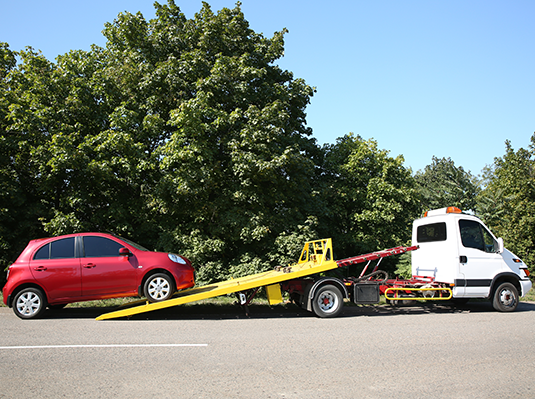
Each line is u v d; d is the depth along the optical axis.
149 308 8.42
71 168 12.73
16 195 13.57
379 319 9.00
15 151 13.87
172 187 13.17
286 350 6.05
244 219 13.99
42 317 8.87
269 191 14.85
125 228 13.85
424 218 10.88
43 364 5.25
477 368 5.25
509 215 21.12
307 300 9.22
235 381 4.64
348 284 9.54
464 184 20.94
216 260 14.61
